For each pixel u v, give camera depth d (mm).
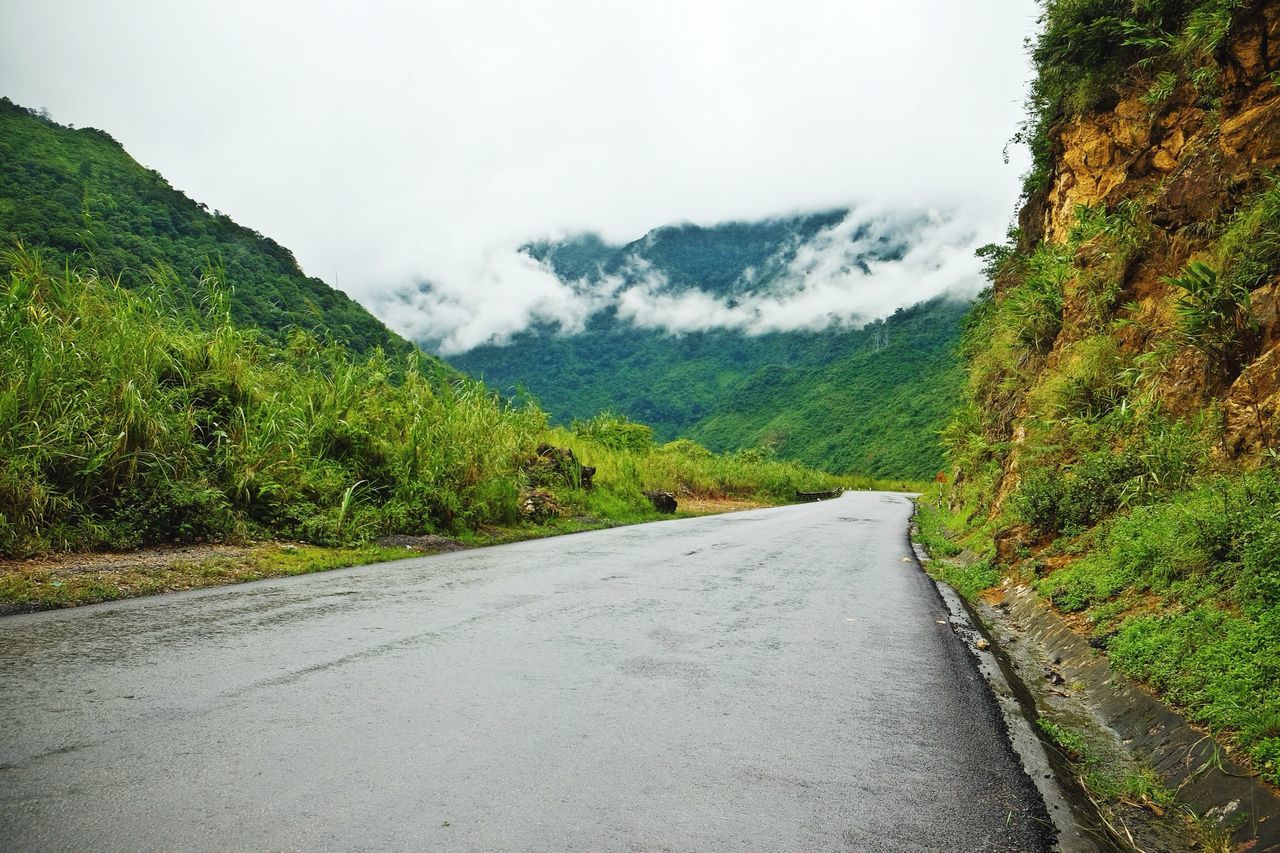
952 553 12828
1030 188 18703
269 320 21703
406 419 13859
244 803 2686
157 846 2363
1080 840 2797
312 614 6008
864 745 3650
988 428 18703
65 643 4805
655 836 2602
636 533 15266
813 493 44969
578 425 31594
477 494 13898
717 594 7801
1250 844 2807
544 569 9188
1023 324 14242
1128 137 12891
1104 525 7805
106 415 8836
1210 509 5836
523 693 4145
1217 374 7801
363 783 2902
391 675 4367
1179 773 3541
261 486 10227
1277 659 3836
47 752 3062
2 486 7438
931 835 2746
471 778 3004
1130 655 4855
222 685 4051
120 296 10672
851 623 6660
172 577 7262
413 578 8156
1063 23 13391
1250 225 7980
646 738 3561
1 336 8523
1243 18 9258
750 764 3316
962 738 3840
